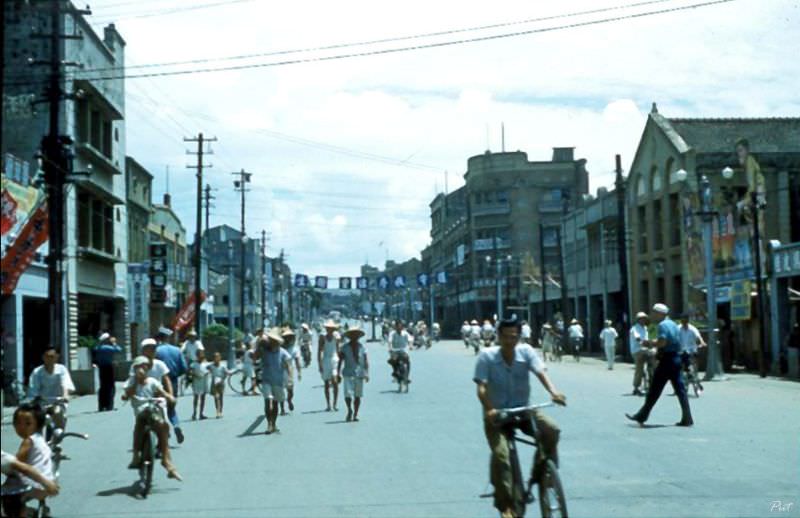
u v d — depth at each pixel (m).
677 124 45.62
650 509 9.62
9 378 25.61
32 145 31.03
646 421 17.48
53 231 23.03
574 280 63.12
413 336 72.81
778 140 44.12
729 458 12.85
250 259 116.00
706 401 21.52
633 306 50.00
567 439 15.02
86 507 10.55
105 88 37.19
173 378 17.41
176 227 64.56
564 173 100.81
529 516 9.55
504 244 100.31
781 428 16.16
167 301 53.28
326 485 11.55
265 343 17.42
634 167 49.19
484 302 101.31
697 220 39.16
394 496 10.70
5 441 17.72
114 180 40.06
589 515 9.38
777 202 41.00
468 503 10.20
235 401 26.39
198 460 14.09
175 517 9.84
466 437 16.00
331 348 21.83
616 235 53.41
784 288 32.59
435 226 139.00
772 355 32.84
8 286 22.38
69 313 33.59
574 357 46.75
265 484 11.76
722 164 41.56
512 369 8.70
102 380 24.14
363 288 81.25
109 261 38.81
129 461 14.47
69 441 17.12
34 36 23.70
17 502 7.95
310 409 22.14
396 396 25.53
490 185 101.25
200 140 47.91
